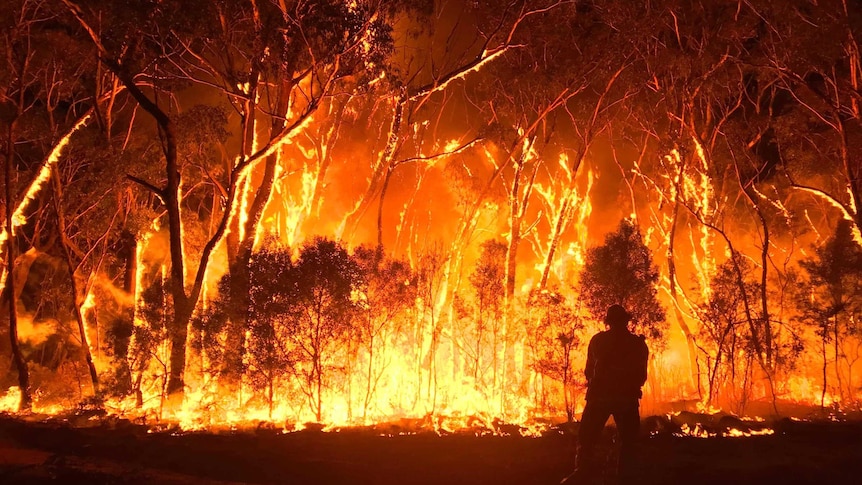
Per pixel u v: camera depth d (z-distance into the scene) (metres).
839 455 9.12
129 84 15.44
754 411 14.35
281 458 9.34
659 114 20.73
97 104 17.91
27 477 8.68
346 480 8.41
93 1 15.17
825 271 15.21
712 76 19.27
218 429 12.30
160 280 15.73
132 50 15.86
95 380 16.59
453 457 9.42
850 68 18.56
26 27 19.06
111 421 13.06
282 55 15.50
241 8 15.75
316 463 8.98
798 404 15.48
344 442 10.56
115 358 14.98
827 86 19.23
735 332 15.37
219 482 8.52
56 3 18.42
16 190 19.55
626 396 7.95
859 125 18.50
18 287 21.19
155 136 19.78
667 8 18.59
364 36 15.54
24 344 21.94
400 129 19.05
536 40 19.14
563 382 13.49
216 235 15.40
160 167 18.25
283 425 12.52
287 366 13.55
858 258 15.13
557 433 11.36
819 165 19.50
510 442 10.52
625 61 18.86
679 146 19.23
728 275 15.77
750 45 20.08
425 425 12.52
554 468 8.59
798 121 18.83
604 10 18.77
